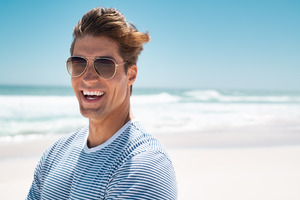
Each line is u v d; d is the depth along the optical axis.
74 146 1.62
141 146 1.35
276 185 5.86
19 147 8.25
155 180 1.23
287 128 12.70
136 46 1.55
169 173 1.31
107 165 1.36
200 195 5.31
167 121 13.80
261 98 43.59
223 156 7.86
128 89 1.62
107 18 1.50
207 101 32.44
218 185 5.79
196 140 9.67
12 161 6.96
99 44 1.50
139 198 1.20
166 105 24.16
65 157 1.59
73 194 1.39
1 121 12.76
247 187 5.73
